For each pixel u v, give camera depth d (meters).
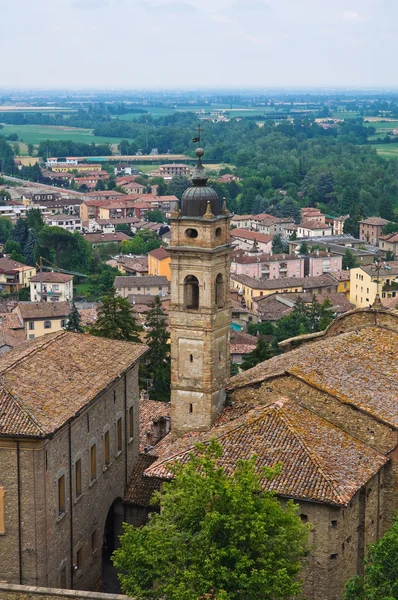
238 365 157.25
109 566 81.50
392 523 72.00
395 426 70.81
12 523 65.81
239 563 53.31
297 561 58.25
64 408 68.62
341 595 65.50
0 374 68.75
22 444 64.56
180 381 79.25
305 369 76.19
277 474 59.00
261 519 54.78
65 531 69.94
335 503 63.41
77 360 77.50
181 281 77.56
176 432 80.25
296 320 192.75
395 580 54.56
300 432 69.56
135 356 83.00
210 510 56.12
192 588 54.00
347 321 88.50
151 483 83.81
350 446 70.38
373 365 78.62
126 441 83.69
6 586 62.12
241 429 70.62
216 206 77.44
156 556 55.31
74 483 71.25
